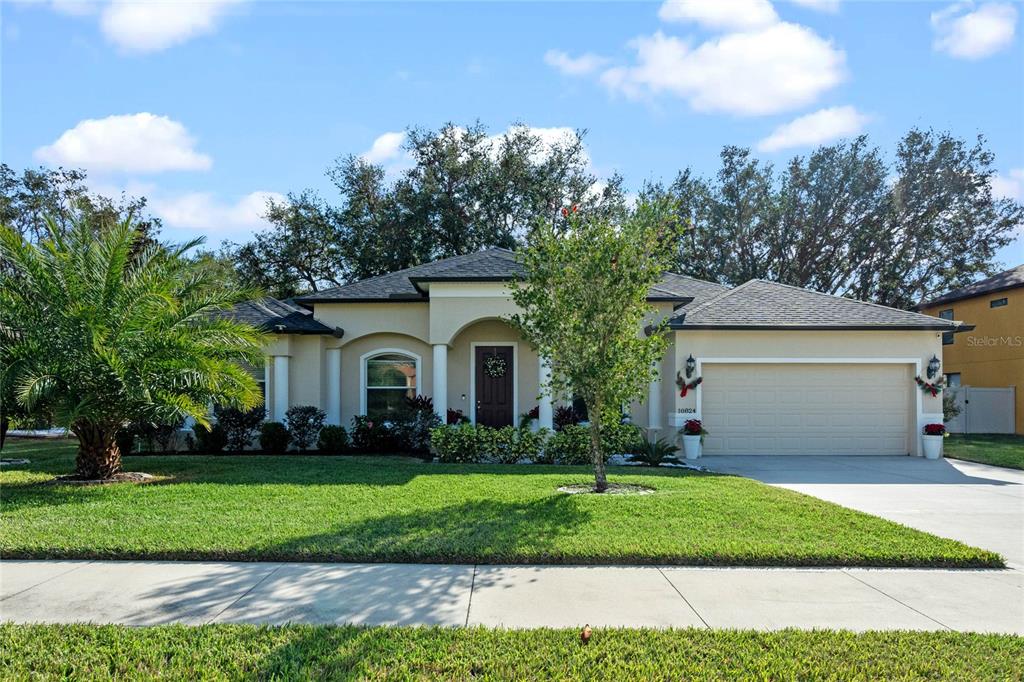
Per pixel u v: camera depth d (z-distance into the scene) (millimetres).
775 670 3982
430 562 6395
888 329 15688
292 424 16109
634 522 7676
